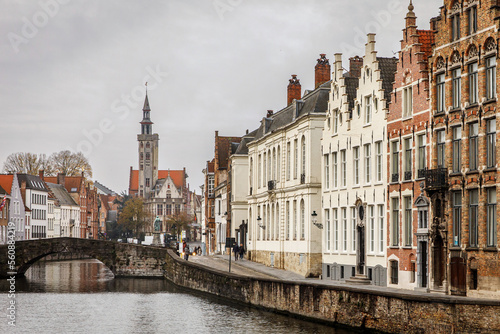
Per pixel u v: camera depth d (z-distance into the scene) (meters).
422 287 43.84
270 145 73.88
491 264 37.59
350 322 36.75
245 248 84.62
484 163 38.41
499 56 37.44
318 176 61.34
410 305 32.59
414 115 45.31
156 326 41.50
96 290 65.12
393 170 48.31
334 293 38.22
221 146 107.75
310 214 60.94
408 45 46.41
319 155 61.38
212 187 115.88
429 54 45.66
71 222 178.38
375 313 34.94
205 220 122.19
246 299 49.47
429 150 43.50
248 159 83.31
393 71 51.50
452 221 40.97
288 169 68.31
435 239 42.34
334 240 58.12
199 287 60.84
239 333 37.66
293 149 66.44
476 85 39.41
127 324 42.56
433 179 41.66
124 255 81.44
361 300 36.00
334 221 58.19
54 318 45.59
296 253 64.31
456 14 41.16
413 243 44.97
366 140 52.12
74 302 54.84
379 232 50.31
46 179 179.38
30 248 81.94
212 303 52.34
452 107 41.31
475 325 30.09
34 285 71.06
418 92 44.88
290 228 66.62
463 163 40.00
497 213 37.25
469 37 39.84
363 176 52.62
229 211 92.44
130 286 69.44
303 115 62.16
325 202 59.47
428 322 31.58
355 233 54.22
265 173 76.62
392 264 48.16
